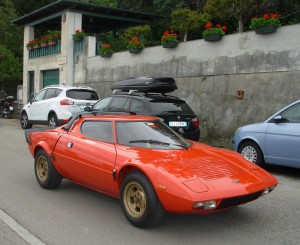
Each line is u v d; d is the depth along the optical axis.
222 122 13.15
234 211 5.79
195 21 19.34
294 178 8.37
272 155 8.56
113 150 5.48
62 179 7.31
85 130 6.18
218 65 13.38
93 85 19.28
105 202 6.09
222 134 13.11
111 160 5.35
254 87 12.27
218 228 5.05
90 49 19.58
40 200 6.14
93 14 20.77
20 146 11.62
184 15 19.41
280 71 11.61
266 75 11.96
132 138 5.65
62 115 14.41
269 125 8.68
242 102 12.58
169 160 5.03
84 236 4.69
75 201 6.12
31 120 16.22
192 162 5.07
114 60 17.98
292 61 11.30
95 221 5.22
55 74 21.92
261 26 11.84
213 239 4.68
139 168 4.86
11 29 29.80
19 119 21.97
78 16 20.47
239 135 9.28
